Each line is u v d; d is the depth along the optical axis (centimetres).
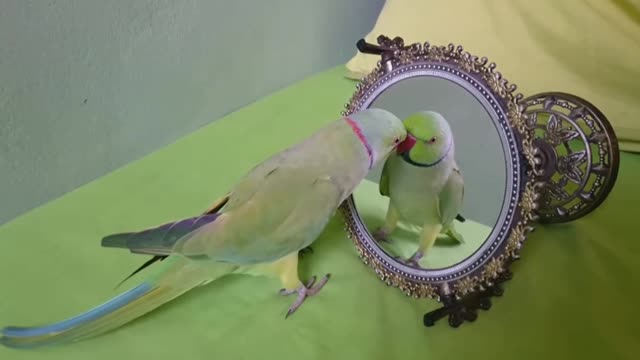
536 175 46
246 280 55
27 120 60
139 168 69
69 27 59
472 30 75
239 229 47
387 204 54
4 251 57
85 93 64
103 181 67
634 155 71
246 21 78
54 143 63
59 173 65
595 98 69
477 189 49
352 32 100
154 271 50
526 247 59
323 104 84
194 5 70
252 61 83
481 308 52
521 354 49
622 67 68
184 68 73
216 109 81
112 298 49
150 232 46
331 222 63
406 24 80
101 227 60
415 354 49
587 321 51
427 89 50
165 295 49
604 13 69
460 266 51
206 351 48
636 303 53
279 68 88
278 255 49
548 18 71
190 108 77
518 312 52
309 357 48
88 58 62
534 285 55
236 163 71
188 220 47
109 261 56
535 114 55
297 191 47
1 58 55
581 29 69
